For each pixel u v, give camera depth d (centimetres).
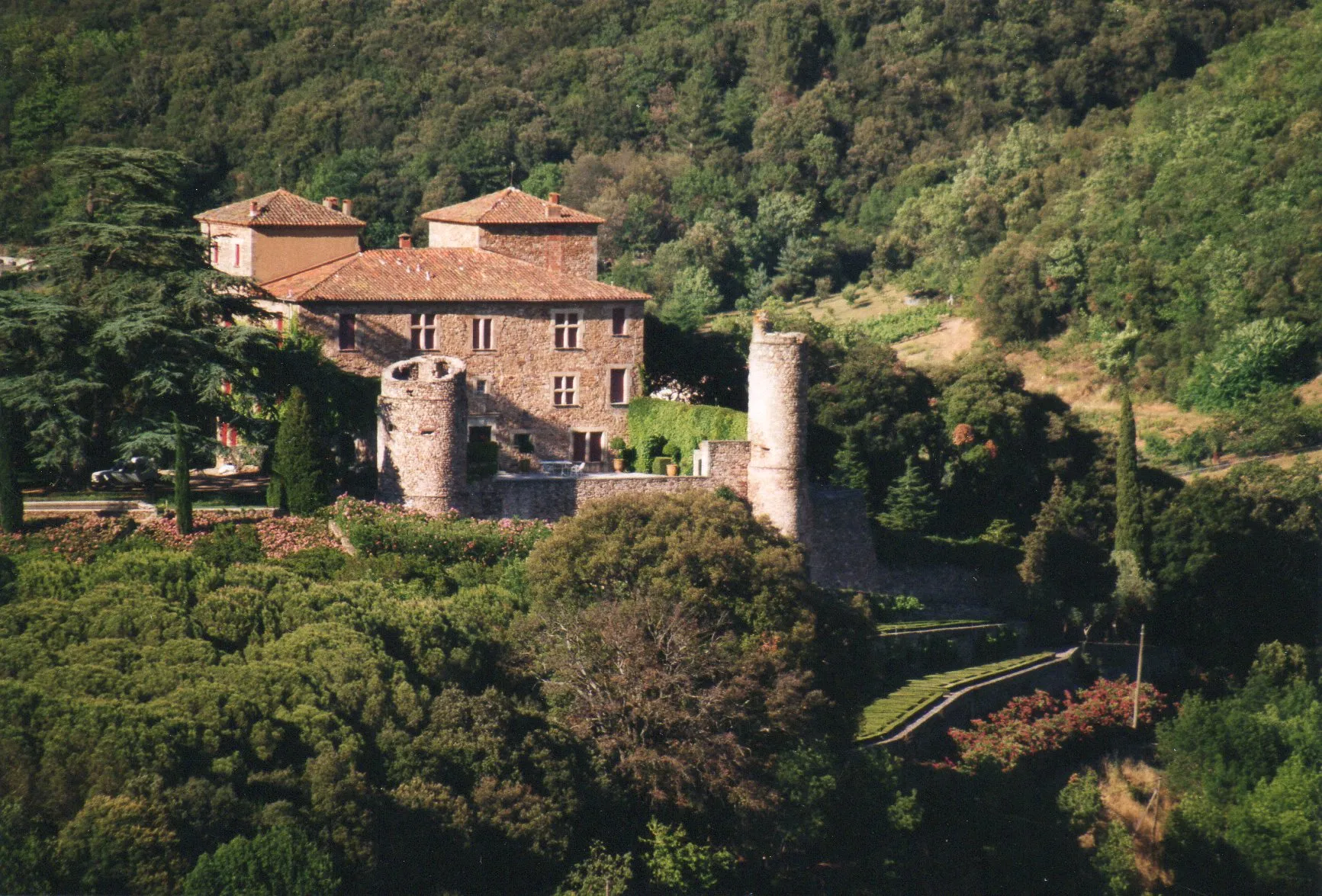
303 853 8500
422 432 13212
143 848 8369
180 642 9806
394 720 9750
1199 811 13025
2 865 8194
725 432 14750
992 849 11488
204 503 13388
